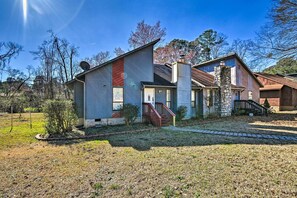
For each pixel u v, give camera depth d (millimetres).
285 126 10906
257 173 4133
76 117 10000
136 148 6461
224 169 4391
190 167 4559
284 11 13891
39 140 8062
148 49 13266
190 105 14773
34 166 4930
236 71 20359
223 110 16703
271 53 15523
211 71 22156
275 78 25906
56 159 5473
